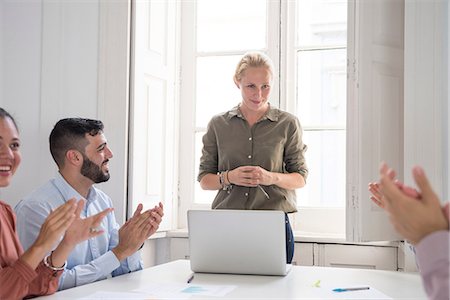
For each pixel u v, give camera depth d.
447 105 2.53
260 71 2.43
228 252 1.93
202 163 2.61
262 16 3.27
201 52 3.33
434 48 2.56
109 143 2.83
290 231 2.46
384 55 2.68
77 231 1.59
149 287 1.71
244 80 2.45
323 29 3.15
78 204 1.61
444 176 2.54
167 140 3.18
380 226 2.64
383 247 2.74
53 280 1.59
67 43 2.92
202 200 3.33
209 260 1.95
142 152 2.93
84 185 2.16
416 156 2.57
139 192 2.89
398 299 1.53
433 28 2.57
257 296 1.57
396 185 0.77
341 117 3.11
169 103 3.21
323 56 3.15
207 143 2.62
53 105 2.92
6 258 1.54
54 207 2.04
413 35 2.59
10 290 1.41
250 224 1.89
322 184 3.12
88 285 1.75
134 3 2.87
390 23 2.71
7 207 1.66
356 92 2.62
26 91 2.96
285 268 1.90
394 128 2.69
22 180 2.93
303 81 3.18
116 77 2.85
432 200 0.74
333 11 3.13
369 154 2.62
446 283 0.70
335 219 3.04
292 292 1.62
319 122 3.15
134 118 2.86
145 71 2.96
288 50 3.18
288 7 3.19
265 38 3.25
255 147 2.50
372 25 2.65
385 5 2.69
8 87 2.98
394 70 2.71
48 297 1.55
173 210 3.25
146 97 2.98
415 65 2.59
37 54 2.96
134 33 2.87
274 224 1.87
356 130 2.62
